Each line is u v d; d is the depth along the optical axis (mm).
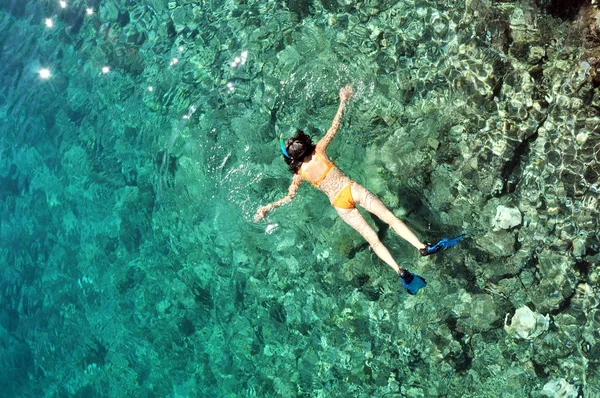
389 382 5016
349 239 5336
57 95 6926
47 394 6008
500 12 5387
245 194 5723
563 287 4773
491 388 4754
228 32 6398
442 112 5363
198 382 5551
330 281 5375
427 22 5652
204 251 5824
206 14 6574
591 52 5043
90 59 6906
